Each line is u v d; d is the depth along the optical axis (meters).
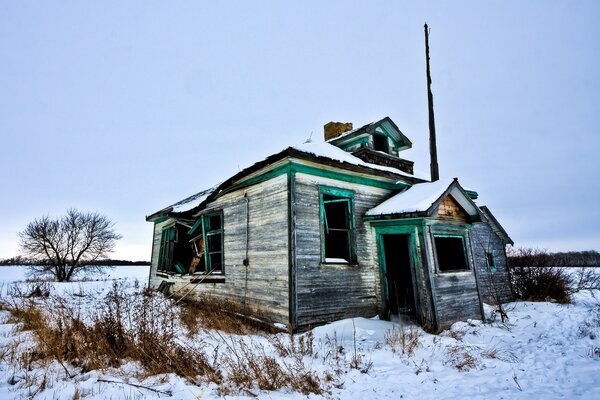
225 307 9.47
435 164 14.08
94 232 34.00
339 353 5.83
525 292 14.15
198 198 13.95
